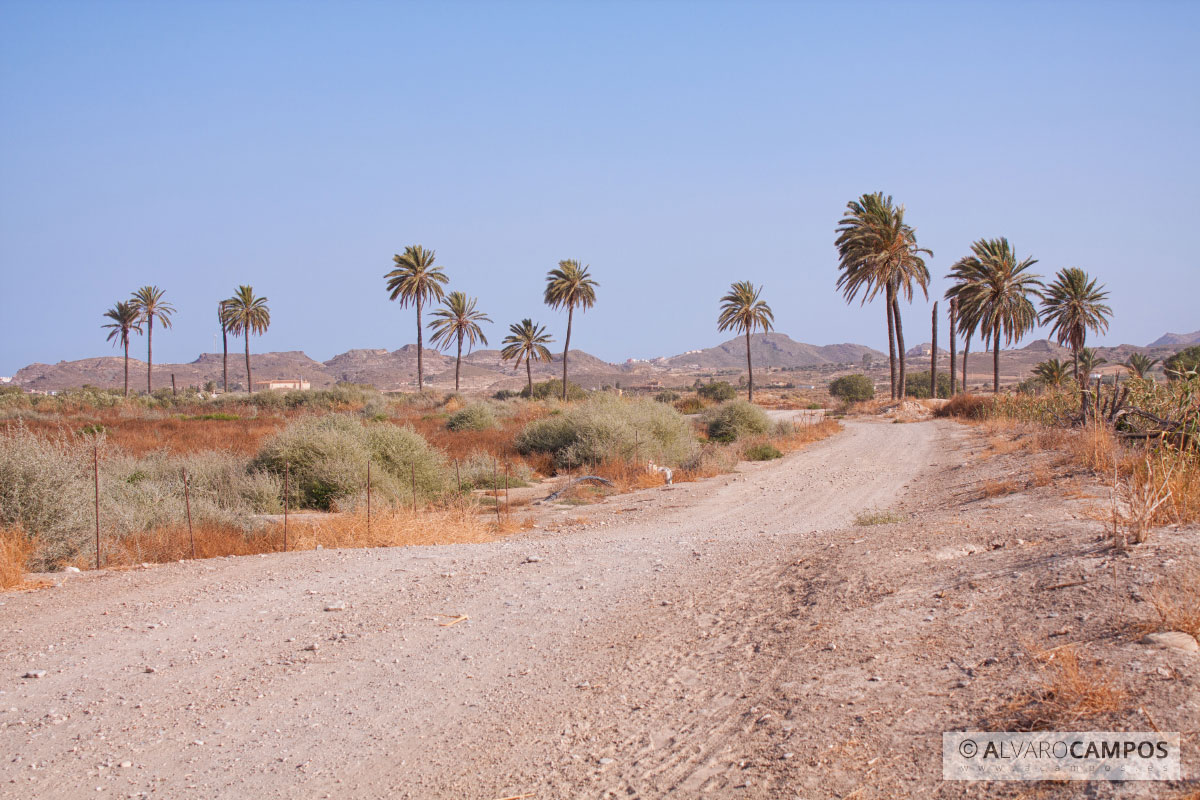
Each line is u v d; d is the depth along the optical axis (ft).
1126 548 19.81
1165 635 14.05
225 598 25.81
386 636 21.74
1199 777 9.93
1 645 21.06
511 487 71.05
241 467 60.08
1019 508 34.53
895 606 19.81
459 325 274.36
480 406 128.16
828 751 12.84
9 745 15.12
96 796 13.19
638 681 17.58
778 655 17.95
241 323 288.92
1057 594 17.62
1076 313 178.29
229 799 13.07
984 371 526.98
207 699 17.38
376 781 13.61
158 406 200.75
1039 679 13.67
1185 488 24.18
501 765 13.99
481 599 25.48
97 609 24.59
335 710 16.75
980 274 174.91
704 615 22.26
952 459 77.56
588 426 83.10
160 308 289.53
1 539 29.17
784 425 121.49
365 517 42.68
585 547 34.60
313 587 27.27
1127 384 56.39
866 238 172.86
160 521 40.47
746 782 12.37
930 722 13.15
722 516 50.83
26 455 33.78
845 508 51.70
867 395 274.77
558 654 19.89
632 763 13.65
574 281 248.11
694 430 114.21
